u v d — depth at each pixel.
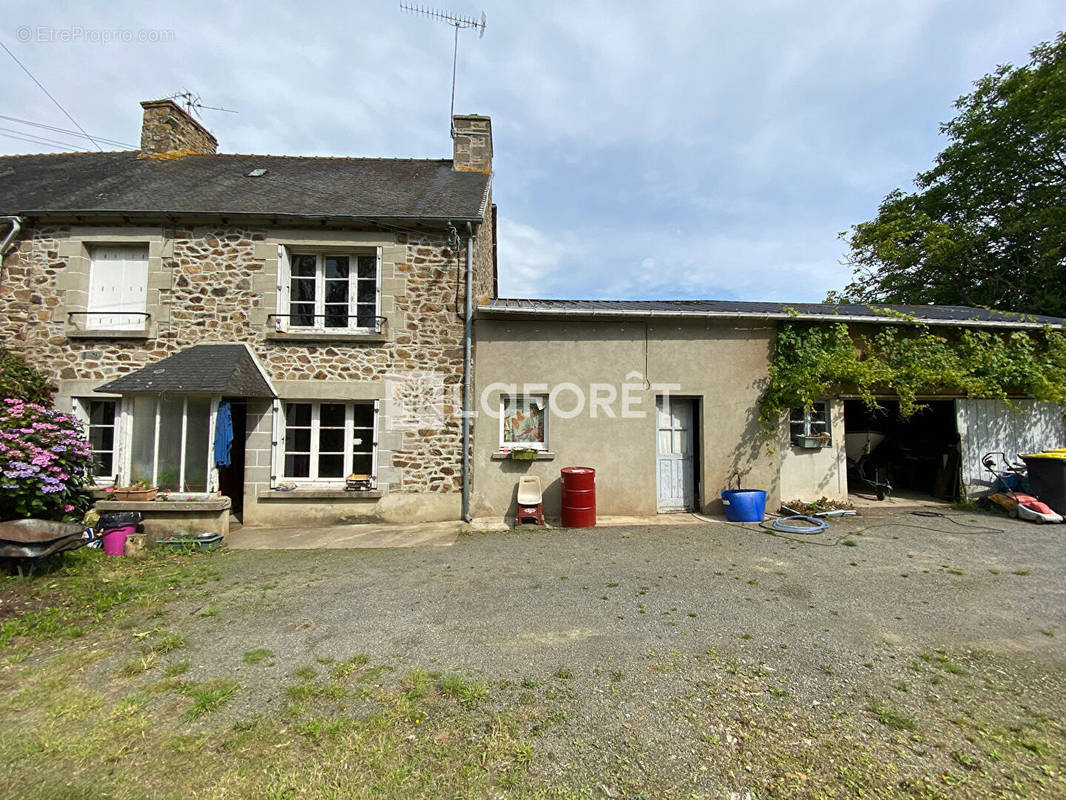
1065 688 2.83
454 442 7.64
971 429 8.51
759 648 3.32
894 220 18.64
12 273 7.45
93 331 7.40
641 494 7.77
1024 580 4.62
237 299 7.56
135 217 7.43
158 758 2.27
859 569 5.01
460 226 7.79
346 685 2.90
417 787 2.09
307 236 7.66
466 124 10.19
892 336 8.34
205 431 6.77
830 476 8.30
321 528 7.19
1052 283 15.50
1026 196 15.80
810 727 2.48
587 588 4.55
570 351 7.80
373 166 10.16
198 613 4.01
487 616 3.93
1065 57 14.41
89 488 6.74
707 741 2.37
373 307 7.89
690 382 7.92
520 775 2.16
